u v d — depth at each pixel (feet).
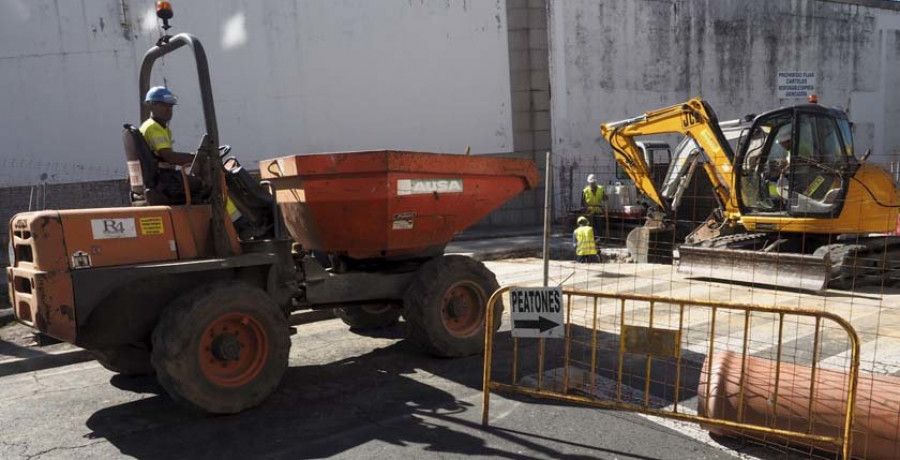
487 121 59.06
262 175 19.13
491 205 20.80
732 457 12.63
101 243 14.51
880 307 25.27
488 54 58.54
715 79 68.28
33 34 48.91
